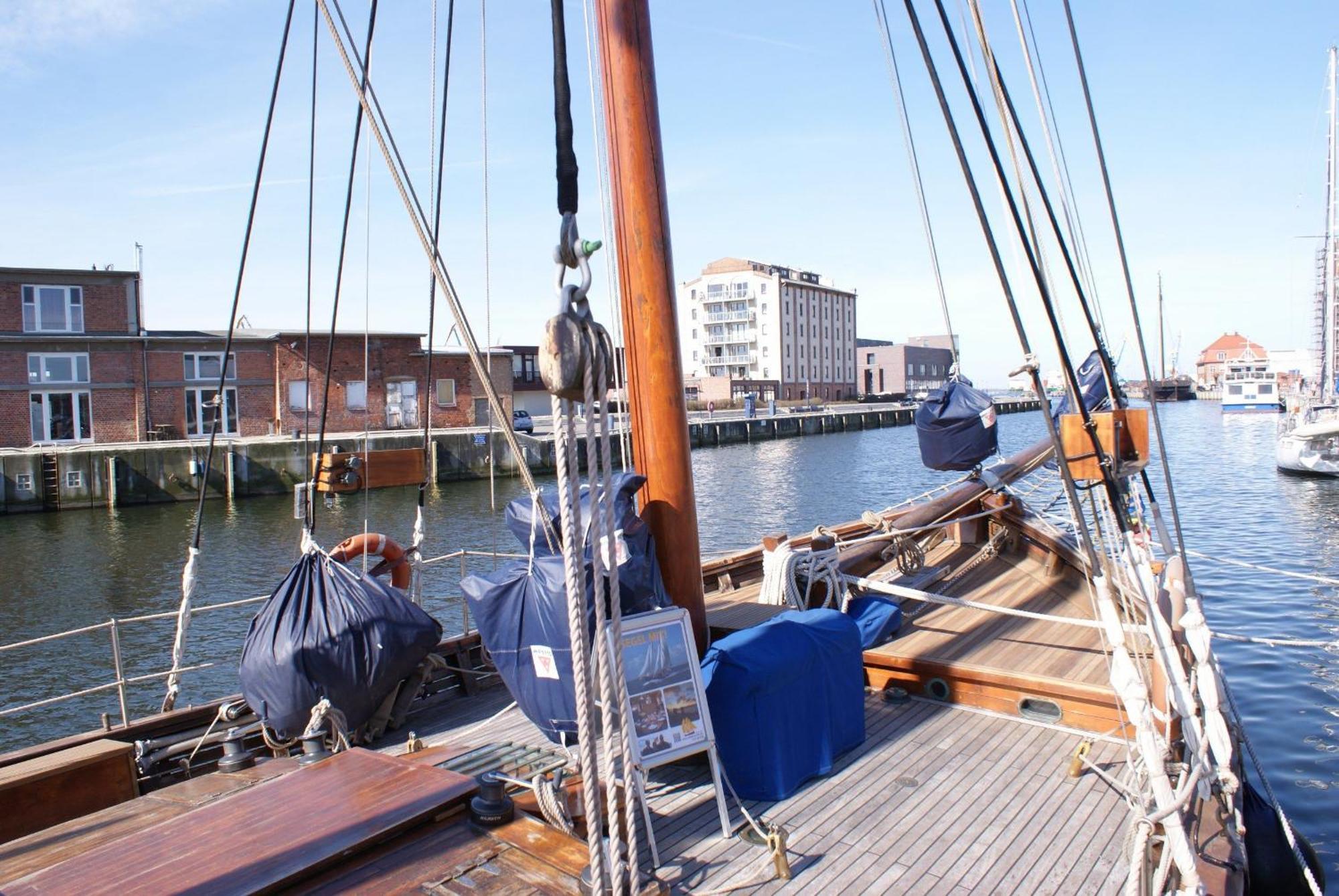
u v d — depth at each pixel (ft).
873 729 17.87
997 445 28.55
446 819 11.35
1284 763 30.01
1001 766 16.01
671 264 16.57
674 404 16.57
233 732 15.25
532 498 15.17
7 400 108.17
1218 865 12.53
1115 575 16.85
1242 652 41.65
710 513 98.53
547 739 17.30
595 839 7.55
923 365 375.86
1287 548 66.33
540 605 14.46
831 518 93.76
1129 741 16.65
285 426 121.49
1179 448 152.87
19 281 112.16
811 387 308.81
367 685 16.85
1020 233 11.30
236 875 9.55
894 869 12.76
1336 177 119.03
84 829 11.73
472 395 136.36
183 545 81.30
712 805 14.62
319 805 11.22
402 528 88.58
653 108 16.21
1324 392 120.98
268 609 17.08
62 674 45.16
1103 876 12.55
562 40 6.98
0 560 74.54
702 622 16.96
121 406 113.60
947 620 23.00
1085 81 13.35
